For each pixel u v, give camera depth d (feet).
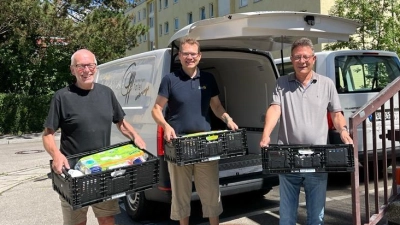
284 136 10.18
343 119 10.14
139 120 14.48
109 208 10.71
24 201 19.89
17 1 47.29
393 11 31.89
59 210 18.08
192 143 10.81
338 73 17.87
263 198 18.22
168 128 11.22
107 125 10.52
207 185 12.31
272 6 63.98
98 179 8.89
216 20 12.23
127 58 17.03
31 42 53.52
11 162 33.04
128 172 9.32
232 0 76.69
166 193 12.98
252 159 14.78
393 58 19.74
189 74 12.07
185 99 11.85
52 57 56.08
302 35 13.37
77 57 10.03
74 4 54.65
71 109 10.06
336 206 16.17
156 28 118.83
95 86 10.61
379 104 10.28
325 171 9.39
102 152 10.17
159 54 14.14
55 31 50.90
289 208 10.39
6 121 53.26
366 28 32.01
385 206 10.93
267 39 14.19
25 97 54.29
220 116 12.42
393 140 10.90
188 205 12.53
